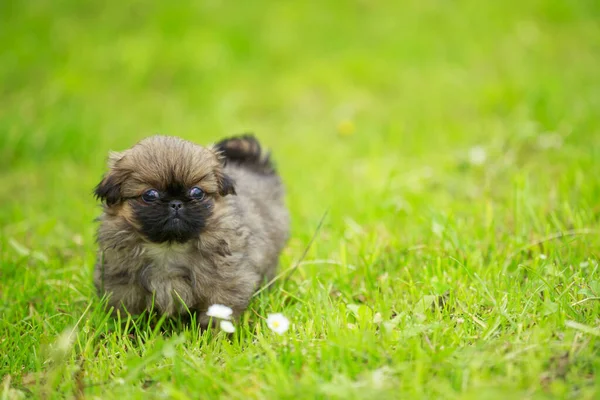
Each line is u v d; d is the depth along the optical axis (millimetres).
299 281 5562
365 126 9742
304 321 4793
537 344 3938
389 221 6609
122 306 4895
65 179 8398
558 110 8836
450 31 12898
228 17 13414
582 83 10125
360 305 4652
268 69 12062
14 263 5984
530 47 12086
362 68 11719
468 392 3555
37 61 11750
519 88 10031
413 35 12781
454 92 10625
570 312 4418
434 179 7504
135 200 4637
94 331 4809
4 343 4668
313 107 10852
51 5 13656
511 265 5371
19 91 10984
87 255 6152
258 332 4551
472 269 5168
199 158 4707
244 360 4168
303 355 4137
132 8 13578
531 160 7781
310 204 7340
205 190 4695
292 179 8109
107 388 4016
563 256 5418
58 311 5234
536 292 4648
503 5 13617
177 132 9750
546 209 6301
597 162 7203
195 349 4461
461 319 4445
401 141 8977
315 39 12977
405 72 11602
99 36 12602
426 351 4016
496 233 5996
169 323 5031
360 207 7035
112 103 10852
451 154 8195
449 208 6660
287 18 13508
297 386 3684
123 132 9766
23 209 7637
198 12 13477
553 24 13047
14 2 13641
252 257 5004
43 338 4711
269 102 10984
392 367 3877
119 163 4738
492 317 4469
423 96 10625
